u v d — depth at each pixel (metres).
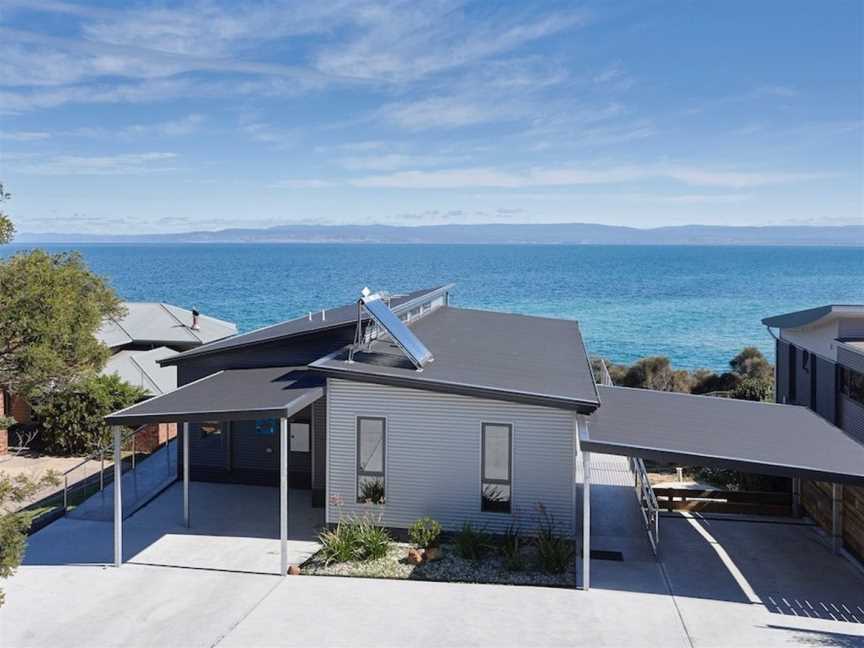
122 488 16.61
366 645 9.12
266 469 16.88
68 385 13.49
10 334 11.98
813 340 17.59
